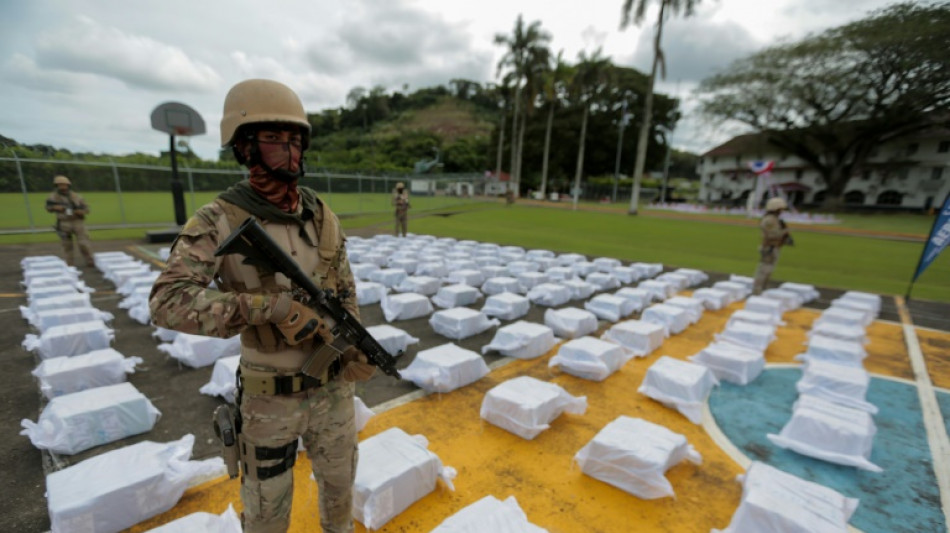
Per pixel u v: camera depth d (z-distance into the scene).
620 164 62.44
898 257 16.36
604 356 5.12
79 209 9.77
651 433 3.42
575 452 3.64
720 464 3.60
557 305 8.41
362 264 10.31
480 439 3.78
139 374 4.87
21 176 14.71
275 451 1.75
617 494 3.15
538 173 64.06
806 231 26.62
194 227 1.56
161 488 2.77
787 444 3.81
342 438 1.94
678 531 2.84
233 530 2.35
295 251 1.75
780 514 2.50
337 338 1.76
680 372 4.64
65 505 2.44
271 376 1.71
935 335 7.21
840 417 3.90
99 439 3.48
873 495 3.30
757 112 45.94
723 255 15.48
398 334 5.56
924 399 4.93
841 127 42.81
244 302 1.48
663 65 32.41
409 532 2.70
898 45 33.94
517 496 3.09
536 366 5.43
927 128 44.44
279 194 1.71
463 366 4.72
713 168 67.88
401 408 4.26
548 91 46.53
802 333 7.13
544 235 19.59
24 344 5.11
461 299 8.01
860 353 5.39
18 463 3.26
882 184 50.50
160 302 1.43
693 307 7.57
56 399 3.59
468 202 39.91
